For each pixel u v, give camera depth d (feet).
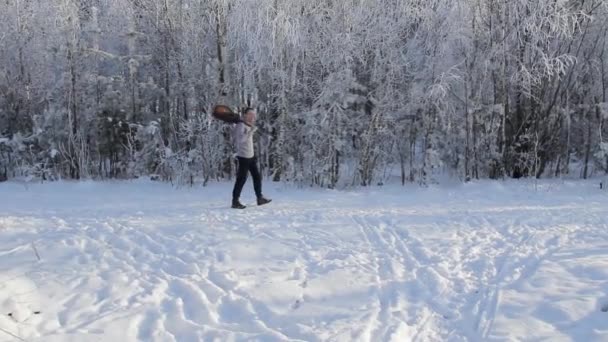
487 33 35.22
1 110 39.32
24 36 39.24
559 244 21.18
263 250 19.81
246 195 31.89
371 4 35.96
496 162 36.47
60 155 38.37
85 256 18.63
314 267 18.21
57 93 38.70
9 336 12.51
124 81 39.22
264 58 35.01
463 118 36.11
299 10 35.53
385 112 35.37
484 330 13.64
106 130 38.96
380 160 36.29
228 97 36.91
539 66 34.86
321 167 34.68
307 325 13.74
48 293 15.21
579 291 15.85
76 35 37.99
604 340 12.75
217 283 16.52
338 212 26.66
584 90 37.99
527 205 28.55
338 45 34.71
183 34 37.76
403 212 26.76
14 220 24.21
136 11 39.52
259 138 36.91
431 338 13.30
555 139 37.70
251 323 13.80
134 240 20.95
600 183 34.04
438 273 17.78
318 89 35.83
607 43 36.68
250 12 34.58
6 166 38.63
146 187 34.88
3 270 16.87
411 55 36.09
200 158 36.40
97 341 12.58
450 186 34.88
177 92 38.09
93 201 30.07
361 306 15.02
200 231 22.34
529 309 14.80
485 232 22.94
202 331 13.24
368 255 19.67
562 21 33.94
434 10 35.58
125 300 14.98
